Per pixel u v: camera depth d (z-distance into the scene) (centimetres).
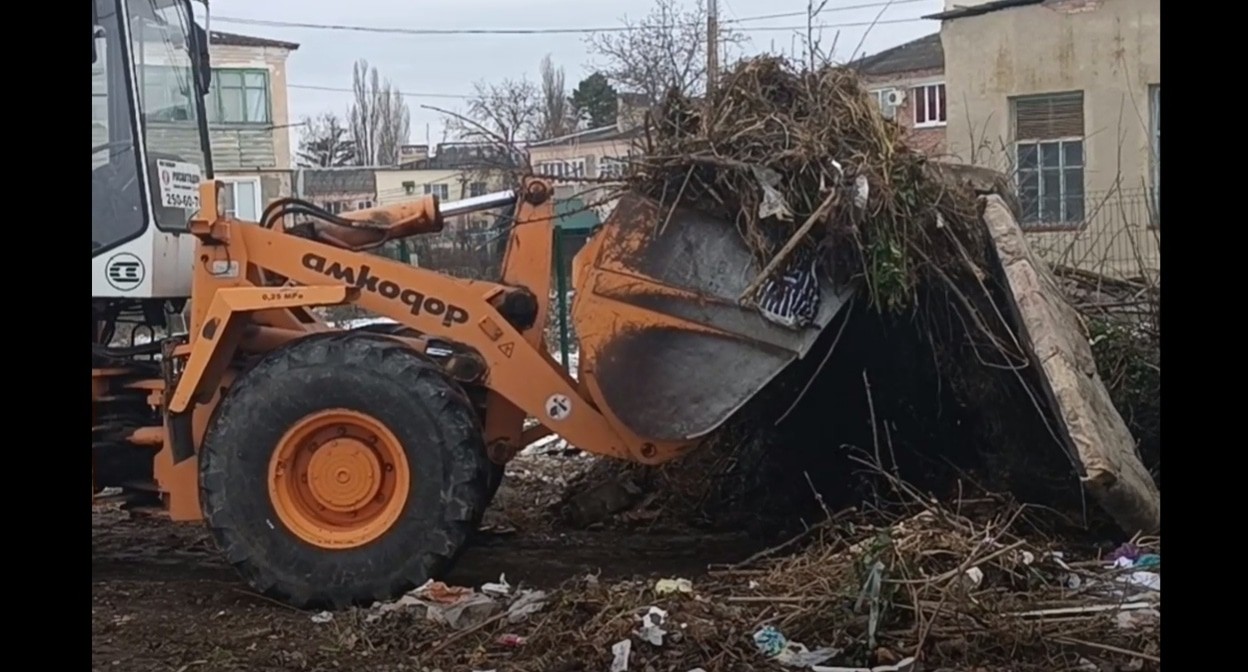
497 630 540
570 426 620
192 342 614
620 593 552
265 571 595
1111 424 628
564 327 905
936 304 659
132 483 655
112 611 606
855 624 506
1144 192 1442
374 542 593
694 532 761
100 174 666
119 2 670
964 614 505
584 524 777
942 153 696
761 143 607
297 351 597
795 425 736
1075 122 2081
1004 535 592
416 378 593
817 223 595
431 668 507
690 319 599
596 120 2317
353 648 536
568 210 675
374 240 668
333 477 599
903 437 710
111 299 685
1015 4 2108
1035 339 607
